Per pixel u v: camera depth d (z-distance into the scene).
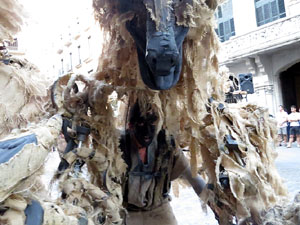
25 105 0.70
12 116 0.65
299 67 10.45
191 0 0.72
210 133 0.88
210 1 0.81
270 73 9.30
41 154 0.50
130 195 0.94
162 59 0.61
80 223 0.59
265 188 0.81
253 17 9.12
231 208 0.84
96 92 0.80
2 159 0.44
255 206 0.79
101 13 0.87
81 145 0.77
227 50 9.48
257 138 0.92
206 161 0.90
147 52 0.62
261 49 8.73
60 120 0.63
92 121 0.80
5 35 0.66
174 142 0.96
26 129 0.56
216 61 0.91
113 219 0.72
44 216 0.49
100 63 0.94
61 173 0.69
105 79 0.94
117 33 0.84
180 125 0.92
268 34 8.61
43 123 0.63
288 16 8.31
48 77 0.85
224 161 0.84
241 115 0.97
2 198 0.43
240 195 0.78
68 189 0.67
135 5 0.69
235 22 9.39
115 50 0.88
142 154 0.95
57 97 0.75
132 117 0.93
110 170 0.79
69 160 0.71
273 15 8.82
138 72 0.83
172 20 0.67
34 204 0.50
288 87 10.16
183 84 0.87
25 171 0.46
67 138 0.76
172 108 0.90
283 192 0.91
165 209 1.02
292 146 6.73
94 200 0.71
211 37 0.87
